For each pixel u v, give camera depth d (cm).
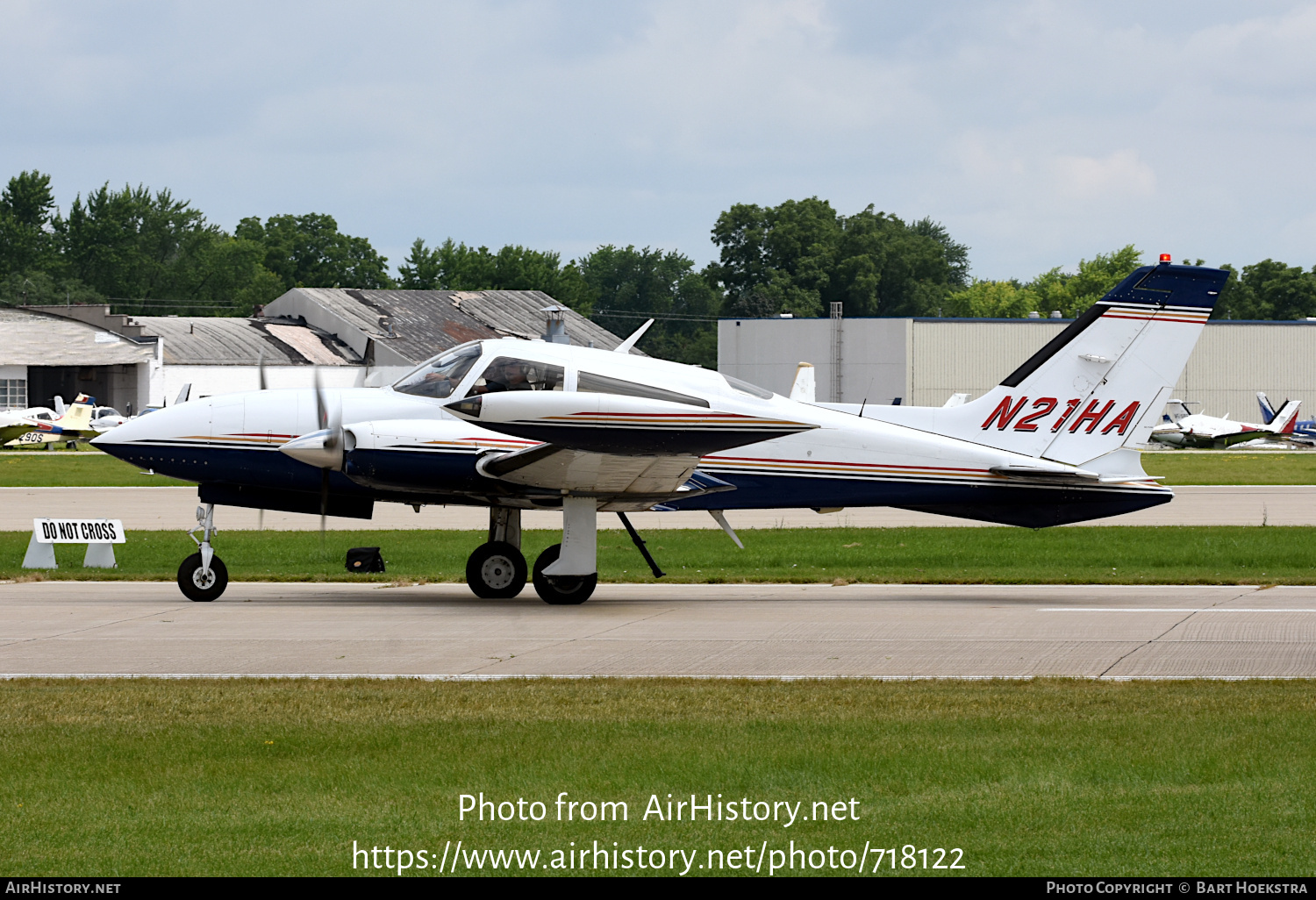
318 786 1900
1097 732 2184
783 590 4650
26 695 2498
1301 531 6719
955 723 2259
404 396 4131
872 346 19400
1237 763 1981
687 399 4081
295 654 3041
